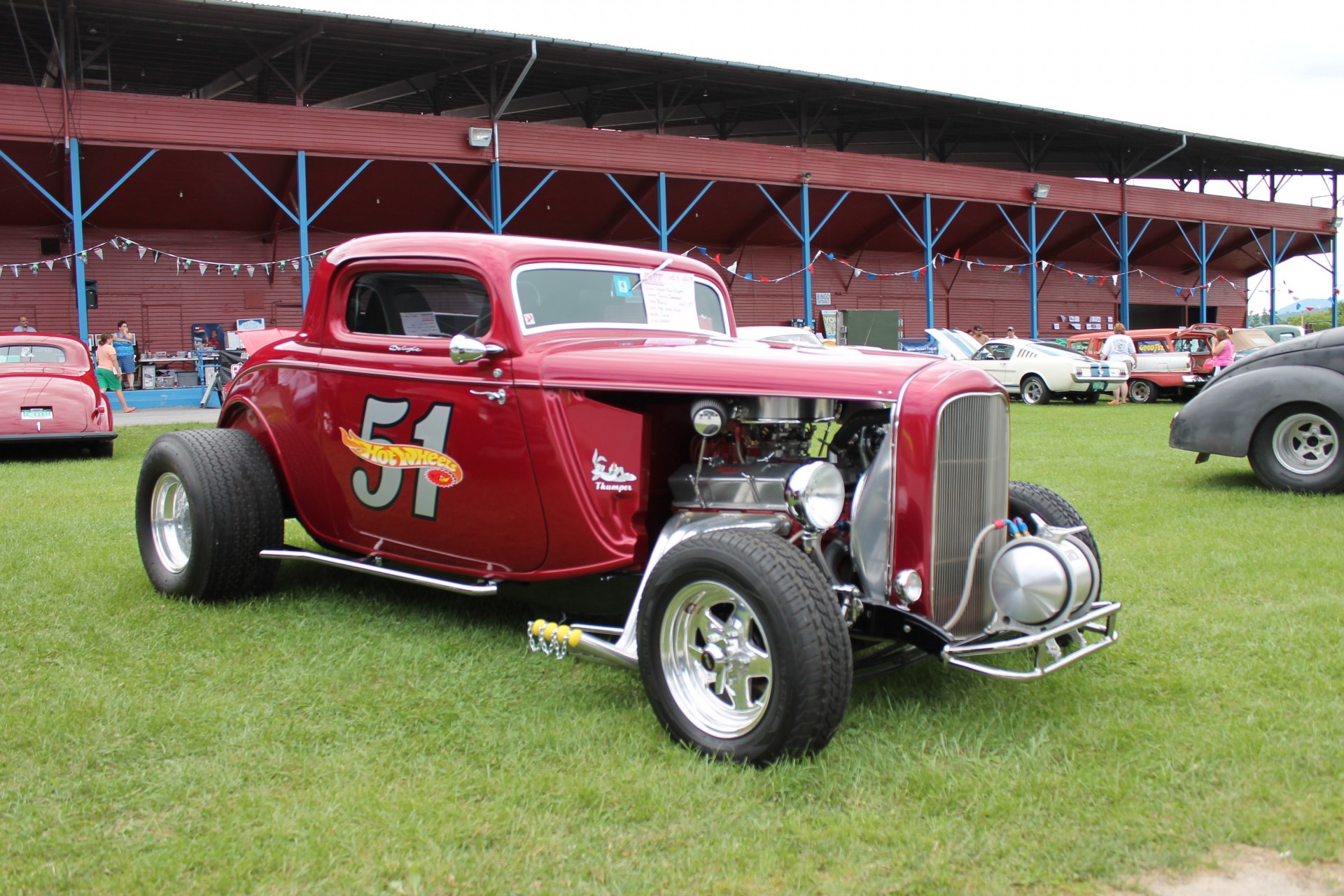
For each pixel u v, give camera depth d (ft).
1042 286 101.96
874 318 81.10
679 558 9.50
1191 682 11.14
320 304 13.92
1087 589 9.87
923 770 8.89
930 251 78.79
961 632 10.25
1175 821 8.09
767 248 86.12
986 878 7.38
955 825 8.09
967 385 10.11
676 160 66.69
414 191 65.41
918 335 94.89
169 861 7.57
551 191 68.74
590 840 7.93
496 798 8.59
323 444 13.89
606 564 11.39
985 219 89.92
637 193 71.61
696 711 9.61
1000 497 10.71
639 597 10.39
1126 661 11.95
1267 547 17.46
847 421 10.78
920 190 77.82
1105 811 8.26
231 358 59.98
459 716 10.39
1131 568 16.33
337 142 56.29
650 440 11.42
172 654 12.22
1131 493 23.80
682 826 8.13
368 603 14.60
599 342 12.21
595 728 10.03
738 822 8.18
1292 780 8.72
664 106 78.38
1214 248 100.32
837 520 10.11
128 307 64.64
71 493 25.30
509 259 11.93
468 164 61.21
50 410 33.09
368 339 13.28
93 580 15.75
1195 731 9.80
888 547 9.89
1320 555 16.71
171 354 64.39
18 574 16.03
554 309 12.25
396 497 13.07
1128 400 64.28
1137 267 108.06
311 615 13.94
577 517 11.33
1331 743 9.43
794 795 8.58
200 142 53.21
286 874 7.48
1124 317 91.56
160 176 58.39
